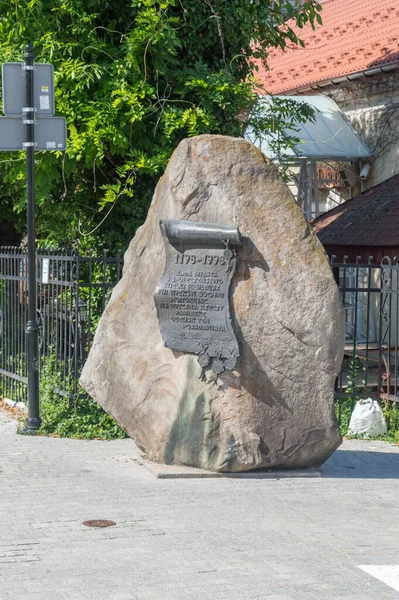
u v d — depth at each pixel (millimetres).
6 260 13617
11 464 9383
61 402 11672
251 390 8930
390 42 21281
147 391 9305
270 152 19016
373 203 19156
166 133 13641
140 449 9656
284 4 16203
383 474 9375
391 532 7258
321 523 7473
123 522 7379
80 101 13594
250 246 8922
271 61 25391
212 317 8938
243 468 8984
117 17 14305
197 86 13969
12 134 10719
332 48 23656
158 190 9617
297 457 9055
